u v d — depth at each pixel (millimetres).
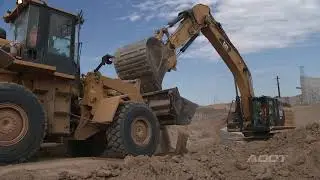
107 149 9656
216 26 14727
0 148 7375
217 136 20469
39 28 8656
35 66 8203
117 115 9281
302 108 42125
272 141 9258
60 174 6375
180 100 10875
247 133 16797
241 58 15875
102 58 9969
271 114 16562
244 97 16359
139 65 11242
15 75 8328
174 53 12547
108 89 10055
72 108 9500
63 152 10500
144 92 11484
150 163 7078
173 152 11141
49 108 8648
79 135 9367
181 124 10898
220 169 7418
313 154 7820
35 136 7797
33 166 7047
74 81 9305
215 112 41781
